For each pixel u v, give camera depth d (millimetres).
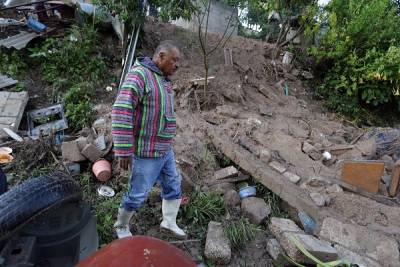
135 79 2314
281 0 7281
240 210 3592
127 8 5586
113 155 3906
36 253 2004
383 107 7727
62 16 6797
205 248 2895
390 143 5270
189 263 1599
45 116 4770
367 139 5383
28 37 6008
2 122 4445
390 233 3227
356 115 7316
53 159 3879
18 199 1905
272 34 8953
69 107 4895
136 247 1573
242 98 6055
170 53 2428
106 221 3008
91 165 3830
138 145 2471
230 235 3113
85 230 2270
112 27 6621
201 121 4973
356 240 3109
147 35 6766
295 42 8305
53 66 5688
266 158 4152
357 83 7262
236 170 4043
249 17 7973
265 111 5805
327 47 7512
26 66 5668
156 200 3467
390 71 6707
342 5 7348
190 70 6316
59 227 2121
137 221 3227
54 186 2078
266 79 7227
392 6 8094
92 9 6586
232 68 6859
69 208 2207
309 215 3369
